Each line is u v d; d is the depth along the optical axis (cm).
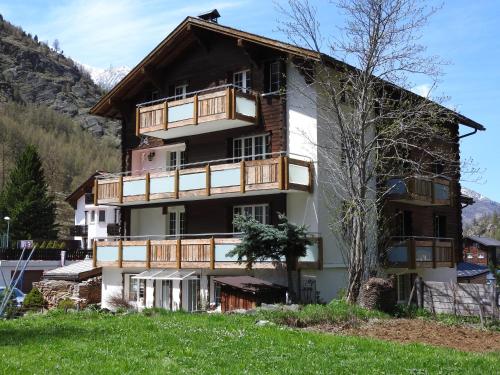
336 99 2166
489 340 1515
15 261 4356
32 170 6925
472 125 3091
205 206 2753
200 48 2855
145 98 3125
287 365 1123
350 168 2127
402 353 1255
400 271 2739
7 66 18588
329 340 1382
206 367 1098
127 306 2816
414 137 2292
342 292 2212
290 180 2319
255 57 2591
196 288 2677
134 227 3097
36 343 1320
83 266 3644
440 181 2930
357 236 2103
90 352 1216
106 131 17212
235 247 2289
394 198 2648
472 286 2002
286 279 2414
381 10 2119
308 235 2370
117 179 2905
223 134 2722
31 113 14375
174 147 2966
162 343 1319
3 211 6725
